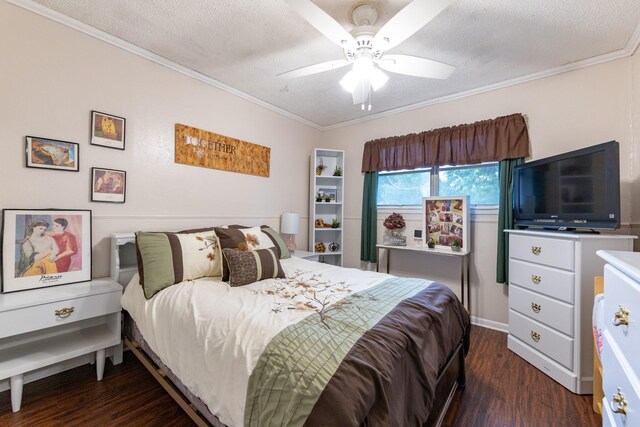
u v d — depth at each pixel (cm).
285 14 186
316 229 372
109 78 213
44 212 184
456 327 167
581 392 175
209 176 281
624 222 215
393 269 347
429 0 124
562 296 188
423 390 114
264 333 111
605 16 180
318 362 92
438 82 273
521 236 223
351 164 388
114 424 145
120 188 220
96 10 184
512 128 261
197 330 129
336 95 311
